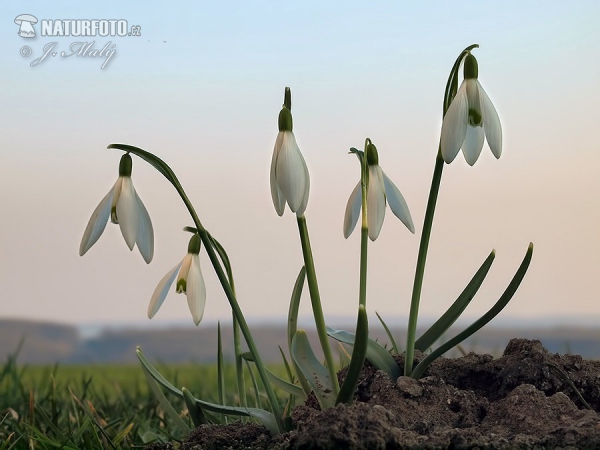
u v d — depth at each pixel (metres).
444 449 0.20
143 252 0.24
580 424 0.21
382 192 0.25
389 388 0.24
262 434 0.24
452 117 0.23
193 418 0.26
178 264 0.26
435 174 0.25
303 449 0.20
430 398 0.24
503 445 0.20
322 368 0.25
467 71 0.24
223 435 0.24
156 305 0.26
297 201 0.23
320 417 0.20
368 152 0.25
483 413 0.23
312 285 0.24
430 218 0.25
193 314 0.25
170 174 0.24
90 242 0.24
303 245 0.24
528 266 0.23
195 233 0.26
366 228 0.24
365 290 0.24
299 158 0.23
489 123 0.23
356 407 0.21
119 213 0.24
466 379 0.25
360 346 0.22
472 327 0.24
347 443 0.19
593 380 0.25
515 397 0.23
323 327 0.24
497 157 0.23
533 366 0.25
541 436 0.21
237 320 0.26
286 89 0.23
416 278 0.25
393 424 0.21
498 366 0.25
